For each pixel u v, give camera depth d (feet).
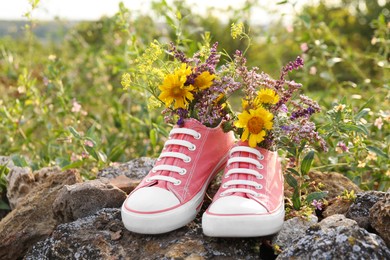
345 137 3.56
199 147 2.96
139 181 3.49
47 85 5.19
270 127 2.84
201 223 2.96
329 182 3.35
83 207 3.16
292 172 3.12
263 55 8.16
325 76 5.52
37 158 5.02
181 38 4.94
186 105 2.94
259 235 2.69
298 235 2.80
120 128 5.41
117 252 2.83
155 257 2.75
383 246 2.55
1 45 6.71
